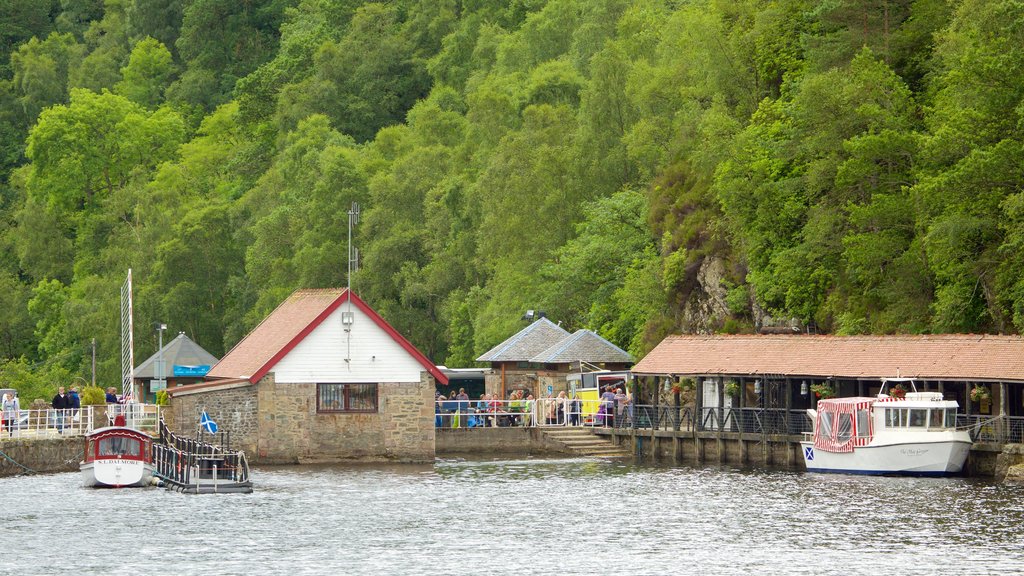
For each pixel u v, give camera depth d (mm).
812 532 68875
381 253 187750
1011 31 96812
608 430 117438
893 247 107625
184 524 73438
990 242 99438
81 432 104750
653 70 154750
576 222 162750
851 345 102000
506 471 101062
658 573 59500
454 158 193250
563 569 60688
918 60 122188
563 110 172250
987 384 97125
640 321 139125
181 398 108062
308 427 104438
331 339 104875
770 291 118812
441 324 185625
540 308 153625
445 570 60656
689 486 89125
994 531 67875
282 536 69562
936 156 100688
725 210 122750
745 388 111375
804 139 117125
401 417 106375
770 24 134625
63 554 64688
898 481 89562
